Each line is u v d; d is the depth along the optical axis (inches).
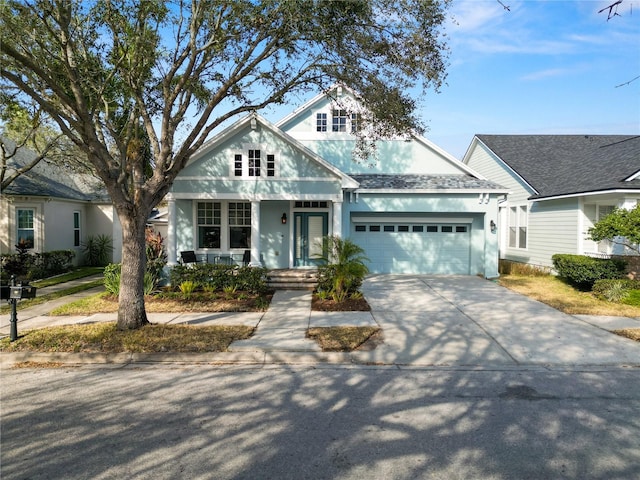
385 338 315.3
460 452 157.5
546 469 146.3
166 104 318.7
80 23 324.2
